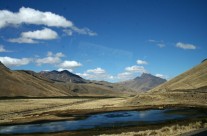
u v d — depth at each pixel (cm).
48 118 8556
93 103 14800
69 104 15912
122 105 12131
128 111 9738
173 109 9275
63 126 6575
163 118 6981
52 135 5425
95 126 6197
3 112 12275
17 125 7394
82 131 5616
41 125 7100
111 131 5359
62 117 8669
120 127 5781
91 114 9350
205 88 13800
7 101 18488
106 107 11669
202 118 6431
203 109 8662
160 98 12088
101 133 5197
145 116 7744
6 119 9056
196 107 9425
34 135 5578
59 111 10919
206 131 2689
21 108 13912
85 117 8425
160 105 10781
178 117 7031
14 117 9856
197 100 11494
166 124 5809
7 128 6862
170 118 6888
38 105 15625
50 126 6775
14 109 13412
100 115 8881
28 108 14062
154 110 9431
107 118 7831
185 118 6681
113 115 8644
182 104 10650
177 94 12231
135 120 6850
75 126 6431
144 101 12106
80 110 10894
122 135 4041
